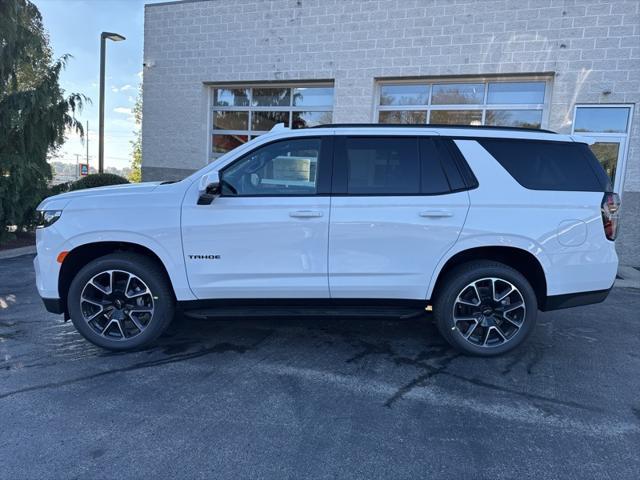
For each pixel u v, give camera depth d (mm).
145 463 2662
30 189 9445
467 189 4012
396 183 4027
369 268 4004
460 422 3141
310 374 3838
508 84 9750
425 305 4141
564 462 2719
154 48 12141
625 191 8906
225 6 11344
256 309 4125
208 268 4000
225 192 4012
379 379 3766
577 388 3668
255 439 2908
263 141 4078
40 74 10156
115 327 4188
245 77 11406
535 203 3998
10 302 5746
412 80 10258
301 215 3924
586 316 5559
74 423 3059
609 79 8797
